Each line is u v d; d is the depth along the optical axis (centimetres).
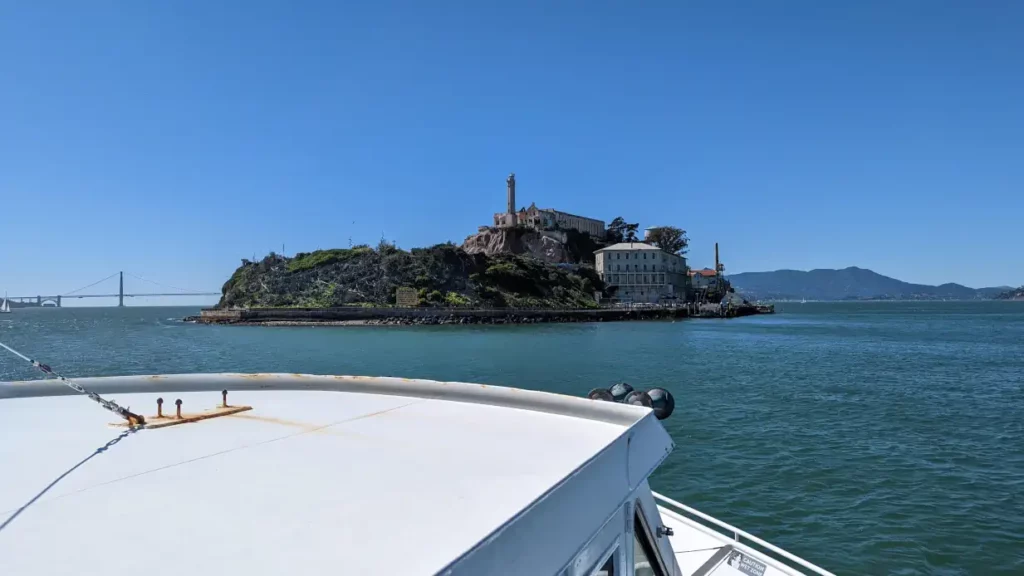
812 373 4400
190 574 231
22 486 331
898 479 1773
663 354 6059
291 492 327
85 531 271
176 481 342
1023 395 3350
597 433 470
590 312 13012
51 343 7612
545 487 343
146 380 641
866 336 8725
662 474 1822
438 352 6341
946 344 7156
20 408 543
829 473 1828
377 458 396
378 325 11306
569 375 4388
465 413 541
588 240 19500
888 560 1272
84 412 527
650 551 443
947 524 1439
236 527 278
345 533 273
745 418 2667
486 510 306
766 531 1413
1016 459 1992
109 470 362
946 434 2348
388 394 633
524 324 11869
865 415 2744
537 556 261
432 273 13200
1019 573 1215
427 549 258
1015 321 13525
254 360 5569
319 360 5578
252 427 480
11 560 241
